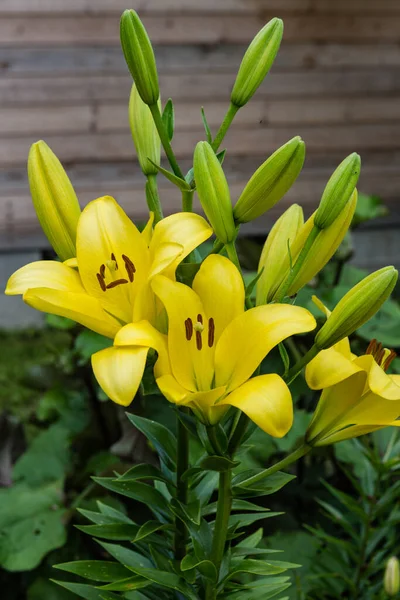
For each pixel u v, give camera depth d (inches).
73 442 66.1
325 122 122.0
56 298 31.2
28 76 112.2
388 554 54.4
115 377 29.4
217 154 34.4
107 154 118.5
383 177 126.2
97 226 33.3
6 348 112.9
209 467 31.9
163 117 34.1
